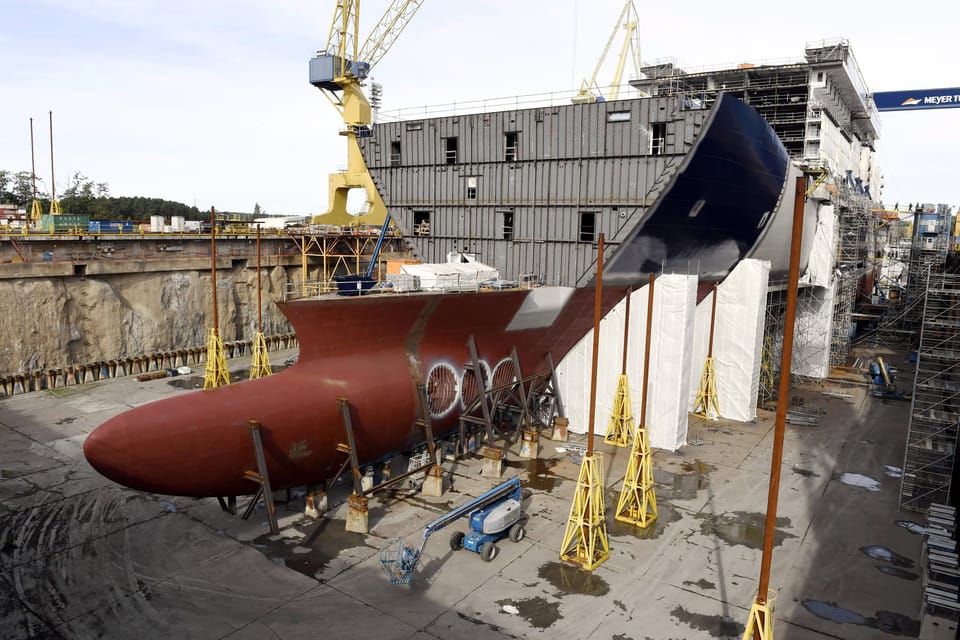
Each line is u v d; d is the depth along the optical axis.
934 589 15.94
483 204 29.66
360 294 22.53
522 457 27.55
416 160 31.59
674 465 27.42
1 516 20.97
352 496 20.42
